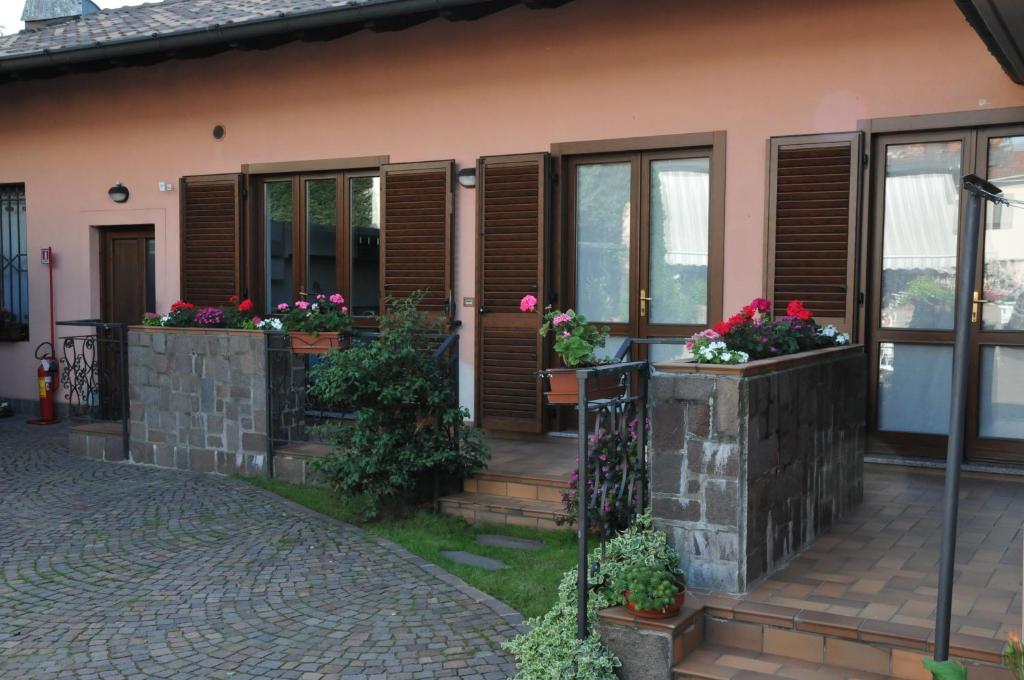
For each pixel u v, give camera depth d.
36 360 10.71
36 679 3.88
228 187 9.06
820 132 6.51
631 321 7.43
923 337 6.39
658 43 7.06
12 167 10.70
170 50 8.41
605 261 7.52
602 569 4.05
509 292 7.62
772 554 4.29
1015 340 6.14
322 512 6.34
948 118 6.13
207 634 4.31
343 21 7.43
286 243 9.03
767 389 4.20
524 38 7.61
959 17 6.06
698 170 7.11
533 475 6.11
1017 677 3.13
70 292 10.41
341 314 7.46
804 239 6.53
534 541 5.55
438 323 6.51
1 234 11.00
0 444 9.10
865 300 6.47
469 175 7.84
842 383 5.29
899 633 3.51
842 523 5.16
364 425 5.97
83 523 6.18
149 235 10.09
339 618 4.46
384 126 8.32
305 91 8.71
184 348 7.75
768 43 6.66
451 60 7.95
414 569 5.11
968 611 3.75
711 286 6.96
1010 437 6.22
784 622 3.71
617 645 3.77
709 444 4.02
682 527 4.10
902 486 6.01
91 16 11.34
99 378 9.20
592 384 4.84
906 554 4.56
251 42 8.14
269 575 5.08
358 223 8.66
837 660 3.62
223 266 9.16
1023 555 4.40
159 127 9.62
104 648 4.18
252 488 7.04
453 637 4.23
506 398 7.66
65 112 10.25
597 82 7.32
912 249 6.42
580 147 7.42
